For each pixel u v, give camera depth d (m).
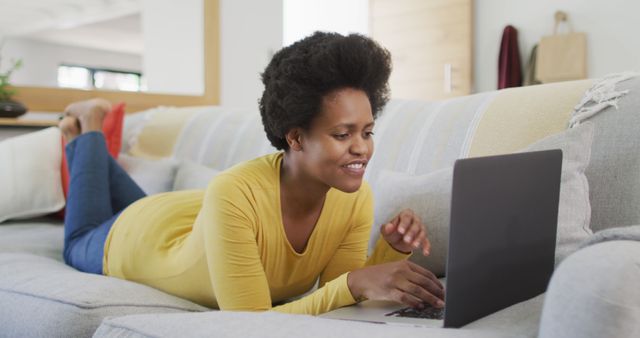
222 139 2.17
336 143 0.92
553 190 0.90
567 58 4.36
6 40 3.11
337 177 0.94
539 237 0.88
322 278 1.18
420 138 1.50
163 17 3.70
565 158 1.10
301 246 1.11
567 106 1.25
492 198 0.77
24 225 2.06
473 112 1.43
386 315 0.89
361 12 5.48
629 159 1.10
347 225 1.14
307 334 0.68
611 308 0.56
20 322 1.06
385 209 1.30
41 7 3.23
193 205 1.41
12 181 2.09
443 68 4.85
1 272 1.27
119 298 1.06
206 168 2.00
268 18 3.91
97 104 1.84
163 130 2.43
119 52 3.69
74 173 1.72
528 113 1.31
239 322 0.74
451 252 0.71
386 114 1.67
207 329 0.72
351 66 0.90
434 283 0.94
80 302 1.01
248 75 3.80
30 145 2.17
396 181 1.33
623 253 0.60
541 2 4.62
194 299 1.22
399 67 5.14
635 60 4.25
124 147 2.51
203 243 1.12
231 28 3.70
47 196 2.13
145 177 2.12
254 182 1.03
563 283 0.60
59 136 2.23
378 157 1.57
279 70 0.95
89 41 3.56
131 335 0.77
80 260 1.54
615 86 1.20
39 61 3.27
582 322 0.57
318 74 0.89
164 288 1.27
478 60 4.94
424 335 0.67
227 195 0.99
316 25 5.45
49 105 2.98
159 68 3.75
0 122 2.58
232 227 0.99
